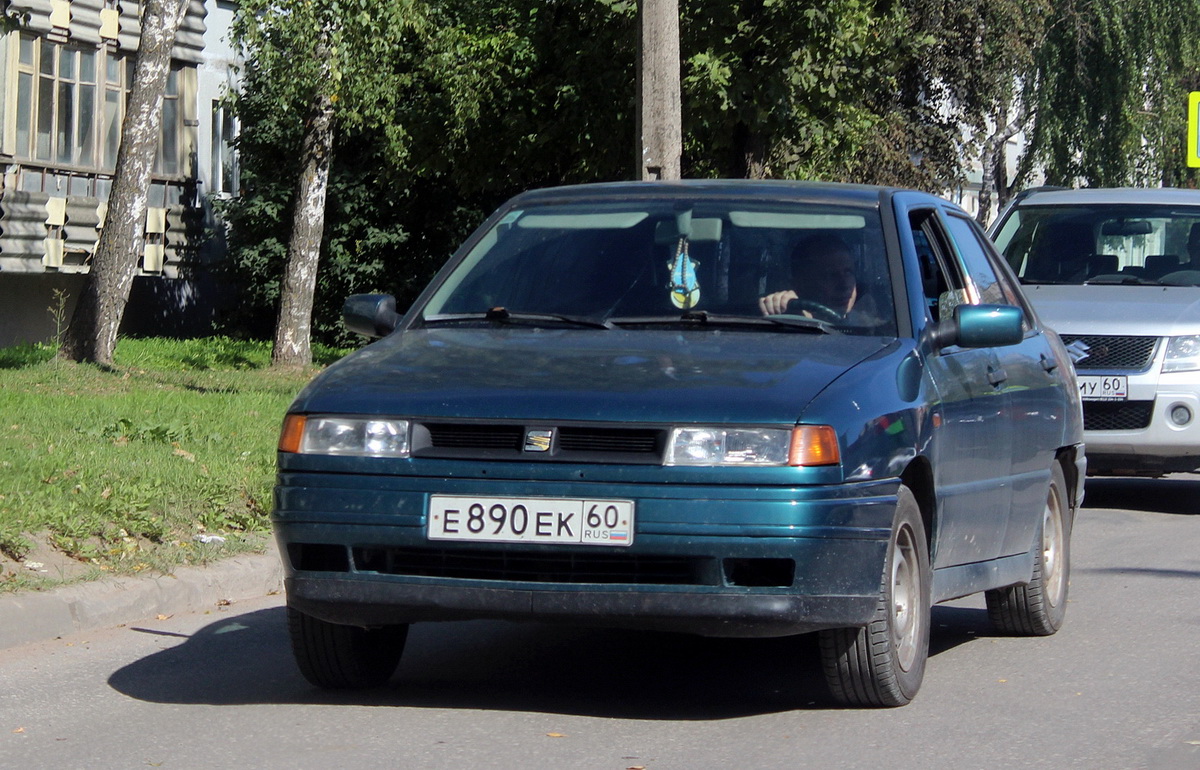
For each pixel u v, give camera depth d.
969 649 11.23
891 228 9.95
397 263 45.31
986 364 10.38
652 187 10.60
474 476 8.10
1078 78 57.03
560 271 9.99
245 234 43.81
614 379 8.34
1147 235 20.84
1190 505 20.20
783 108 27.20
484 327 9.66
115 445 18.00
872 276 9.64
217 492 15.16
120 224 29.42
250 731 8.50
